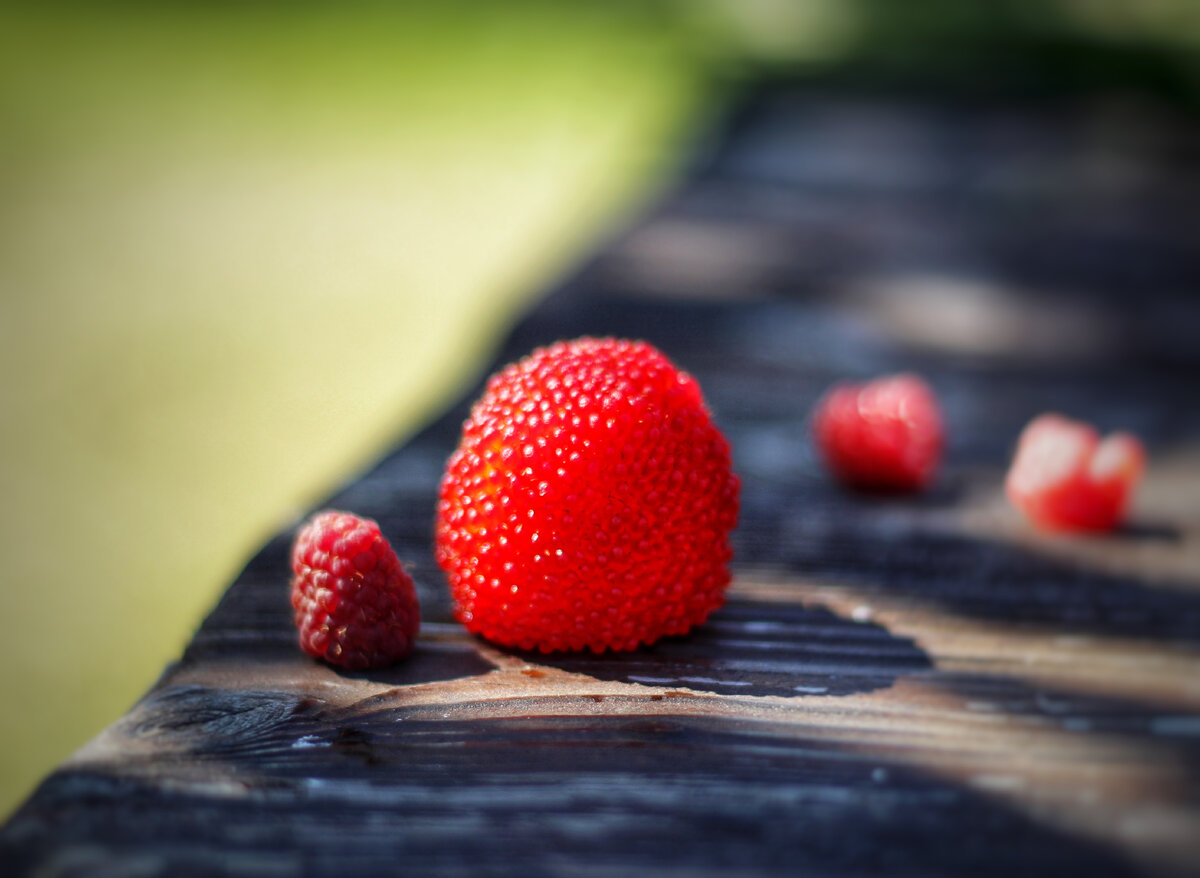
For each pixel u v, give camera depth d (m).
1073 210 0.71
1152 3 1.82
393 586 0.29
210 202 1.01
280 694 0.28
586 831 0.26
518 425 0.29
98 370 0.68
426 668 0.29
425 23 1.90
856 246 0.60
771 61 1.33
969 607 0.32
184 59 1.62
